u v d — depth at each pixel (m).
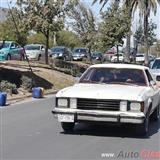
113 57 62.75
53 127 14.23
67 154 10.35
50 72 33.50
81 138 12.36
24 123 15.06
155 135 12.99
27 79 26.34
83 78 13.93
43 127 14.22
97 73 13.99
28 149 10.84
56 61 42.31
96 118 12.09
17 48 41.53
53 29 37.56
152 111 14.21
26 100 23.20
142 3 48.28
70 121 12.35
